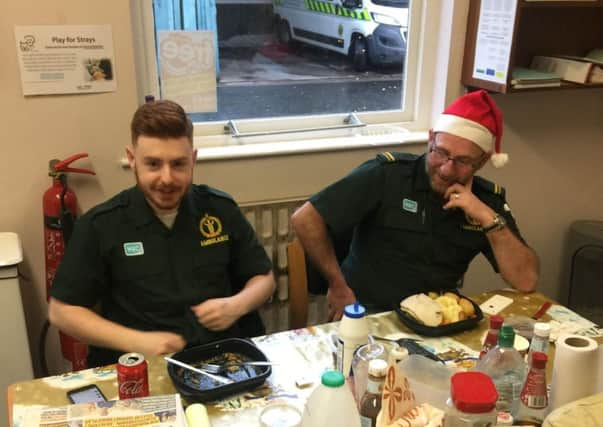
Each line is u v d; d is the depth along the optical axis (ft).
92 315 4.87
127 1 6.31
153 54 7.06
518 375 3.74
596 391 3.59
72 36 6.19
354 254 6.29
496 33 7.38
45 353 6.98
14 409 3.78
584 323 5.10
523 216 9.17
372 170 5.99
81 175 6.64
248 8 7.42
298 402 3.92
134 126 4.78
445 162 5.55
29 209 6.54
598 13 8.54
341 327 3.96
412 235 5.88
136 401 3.57
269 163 7.36
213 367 4.23
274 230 7.61
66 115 6.40
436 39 8.18
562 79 7.94
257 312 5.57
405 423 3.15
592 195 9.52
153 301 5.05
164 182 4.72
